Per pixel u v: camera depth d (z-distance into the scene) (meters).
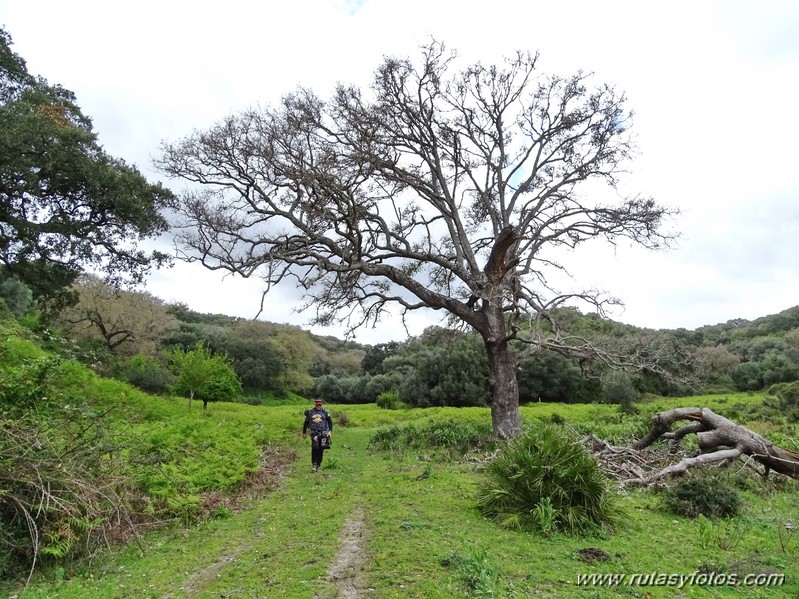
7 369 7.07
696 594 4.57
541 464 6.93
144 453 8.33
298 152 16.38
